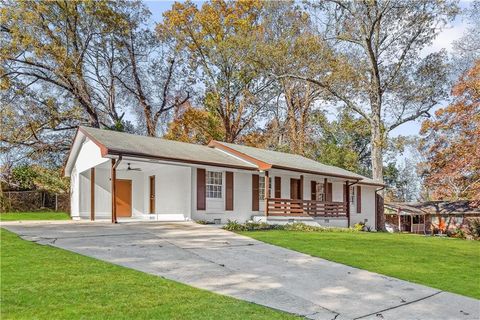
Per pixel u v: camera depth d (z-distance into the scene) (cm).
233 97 3784
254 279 820
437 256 1241
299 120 3884
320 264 1002
